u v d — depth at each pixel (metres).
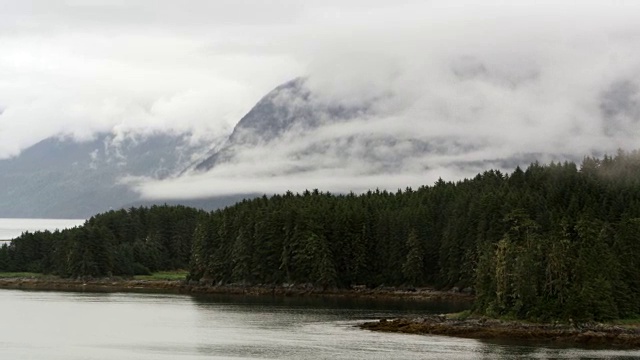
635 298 150.75
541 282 147.50
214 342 138.12
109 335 148.50
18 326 162.50
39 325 164.38
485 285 155.88
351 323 163.88
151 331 154.00
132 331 153.88
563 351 126.19
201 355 125.00
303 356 122.44
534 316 144.50
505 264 150.00
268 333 149.00
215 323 166.00
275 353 125.62
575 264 146.75
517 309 146.38
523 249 151.50
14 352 129.88
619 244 162.38
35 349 132.88
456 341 136.25
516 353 123.88
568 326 139.62
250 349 130.00
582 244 156.25
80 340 142.50
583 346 131.38
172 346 134.75
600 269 148.12
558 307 143.88
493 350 126.62
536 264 148.00
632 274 154.88
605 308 142.75
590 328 138.50
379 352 125.19
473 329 142.88
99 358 123.69
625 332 136.88
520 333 138.62
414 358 119.62
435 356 121.31
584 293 142.75
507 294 149.12
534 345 132.12
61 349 132.75
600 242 158.88
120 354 127.19
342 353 124.44
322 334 146.62
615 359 118.81
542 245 151.25
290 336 144.38
